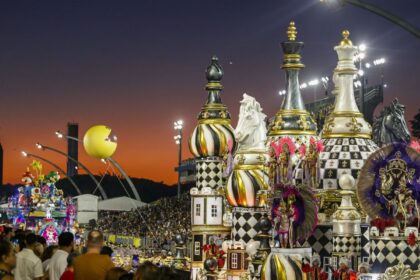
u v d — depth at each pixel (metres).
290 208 19.95
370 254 19.80
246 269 25.33
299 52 25.20
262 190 25.78
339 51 24.12
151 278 12.66
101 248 18.41
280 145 22.03
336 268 20.91
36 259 22.25
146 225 76.31
